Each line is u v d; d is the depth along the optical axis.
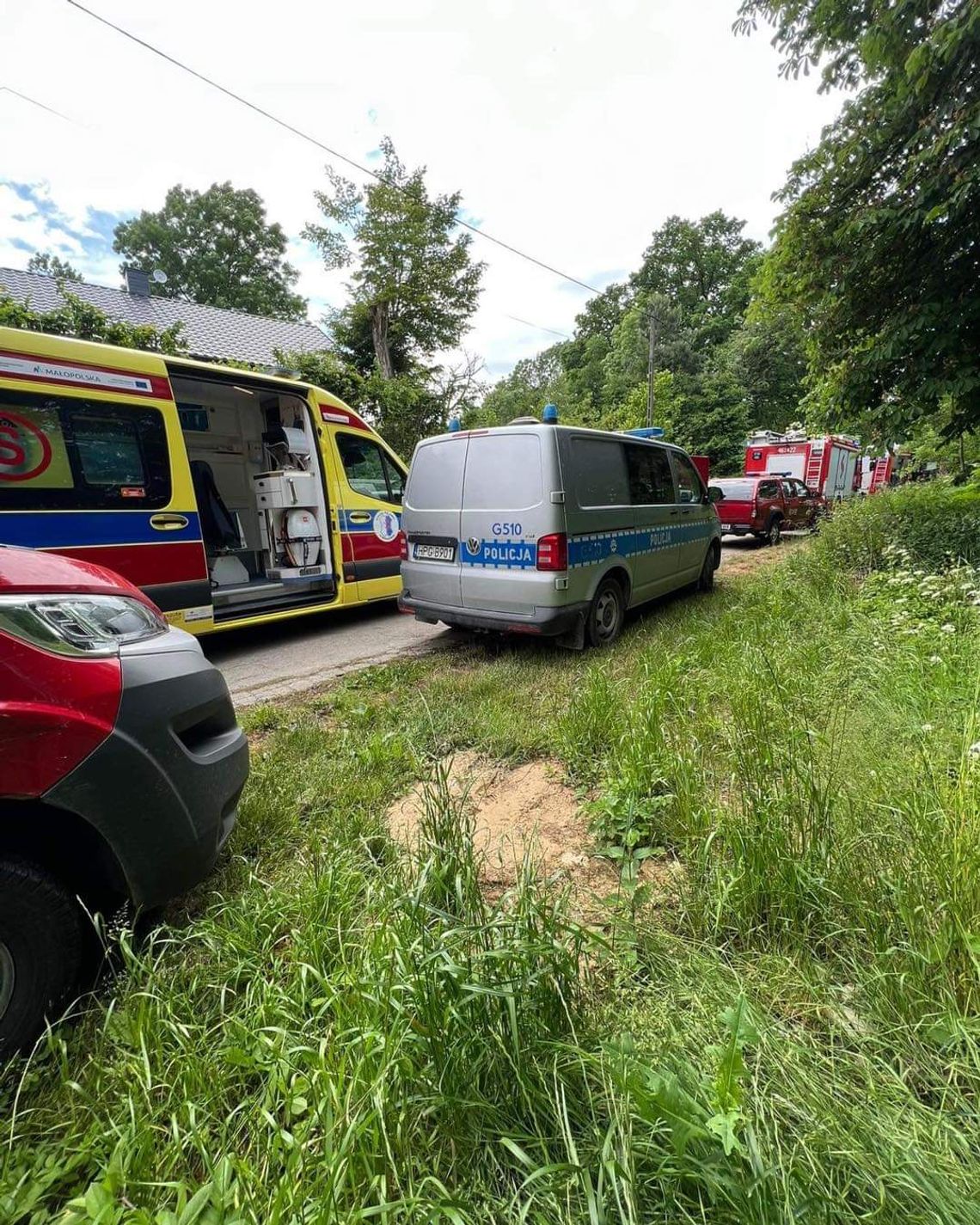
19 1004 1.43
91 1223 0.98
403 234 16.31
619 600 5.39
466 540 4.90
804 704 2.95
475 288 17.95
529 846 1.99
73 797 1.47
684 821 2.26
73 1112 1.25
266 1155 1.09
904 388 6.40
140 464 4.55
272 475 6.06
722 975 1.54
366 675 4.65
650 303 33.97
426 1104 1.11
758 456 19.06
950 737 2.41
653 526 5.83
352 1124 1.00
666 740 2.88
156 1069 1.31
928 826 1.71
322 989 1.50
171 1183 1.00
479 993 1.19
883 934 1.53
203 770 1.80
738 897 1.76
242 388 5.48
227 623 5.23
